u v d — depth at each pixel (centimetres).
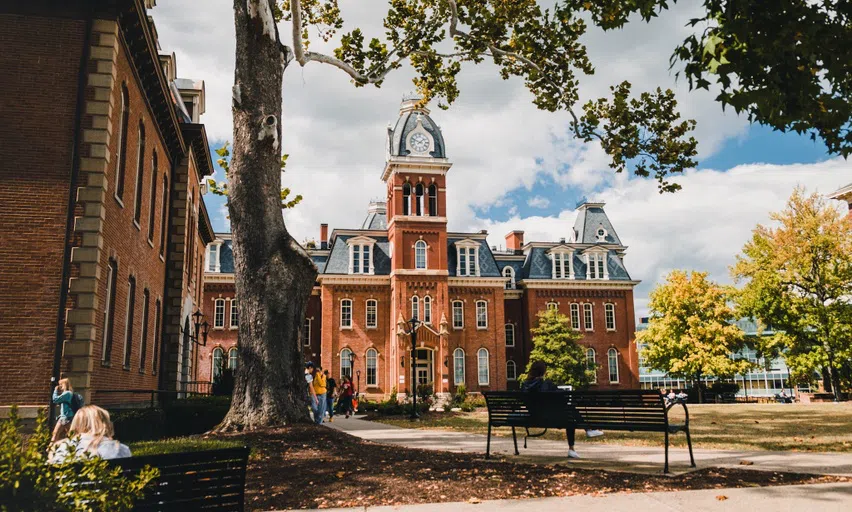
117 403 1766
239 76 1458
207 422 1745
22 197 1506
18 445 396
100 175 1545
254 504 717
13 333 1437
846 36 705
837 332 3756
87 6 1609
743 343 4922
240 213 1405
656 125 1867
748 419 2133
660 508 660
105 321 1673
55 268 1489
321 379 2123
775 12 698
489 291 5656
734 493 729
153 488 478
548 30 1989
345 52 2014
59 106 1565
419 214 5525
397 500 720
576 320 5969
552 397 1006
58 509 382
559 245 6091
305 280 1398
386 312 5500
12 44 1572
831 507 658
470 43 2081
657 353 4997
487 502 698
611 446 1254
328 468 908
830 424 1872
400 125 5634
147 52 1862
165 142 2491
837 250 3853
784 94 749
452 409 3294
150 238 2294
